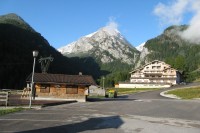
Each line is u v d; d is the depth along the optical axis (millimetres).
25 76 110312
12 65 109188
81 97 47469
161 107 34094
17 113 23984
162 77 136125
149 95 75375
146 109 31344
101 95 78312
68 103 39469
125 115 25203
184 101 46000
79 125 18531
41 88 46969
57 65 151000
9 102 33781
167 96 70688
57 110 27750
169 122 21516
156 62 143125
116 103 39906
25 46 135875
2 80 99375
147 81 136250
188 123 21328
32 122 19078
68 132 16047
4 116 21766
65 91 47375
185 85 118000
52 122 19391
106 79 163375
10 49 119812
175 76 137125
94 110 28938
